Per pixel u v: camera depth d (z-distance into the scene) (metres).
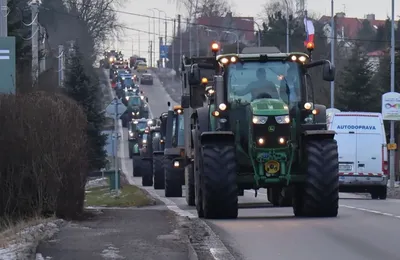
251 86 46.47
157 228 37.28
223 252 30.97
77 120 43.81
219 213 44.44
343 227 39.91
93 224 39.28
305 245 33.59
